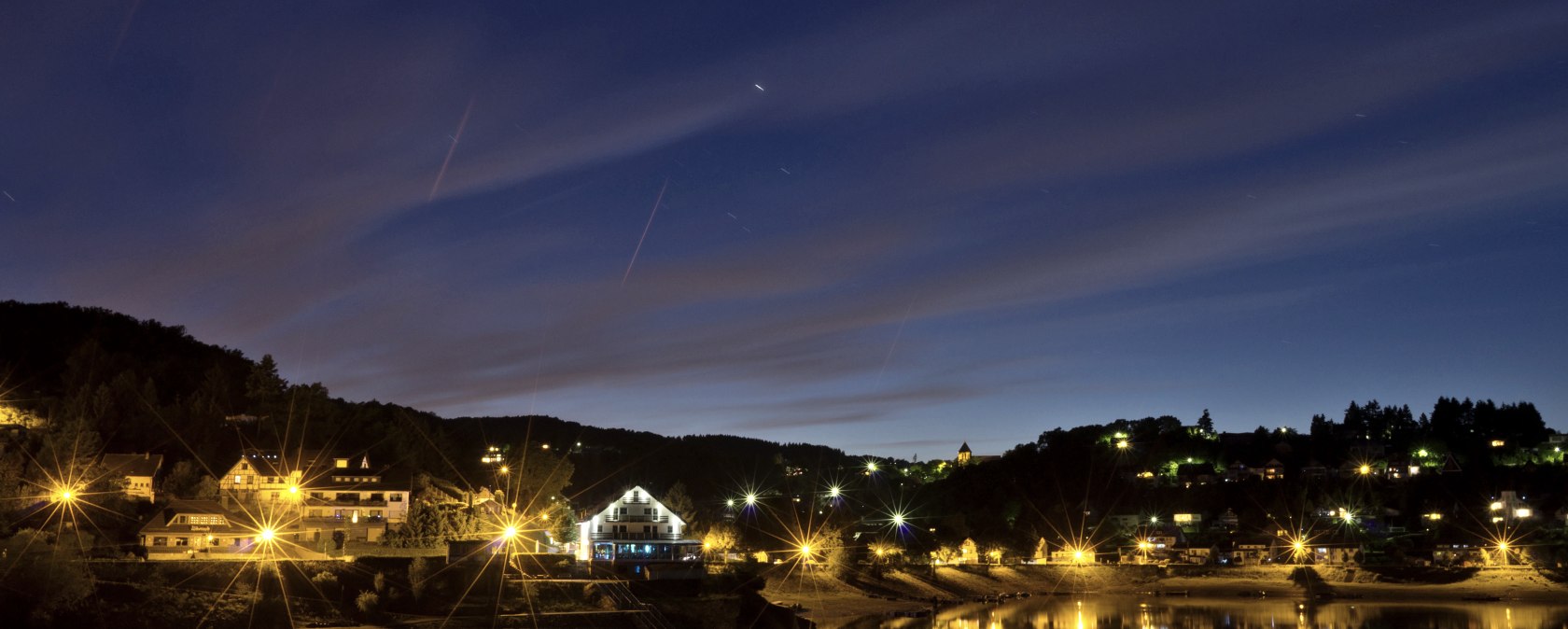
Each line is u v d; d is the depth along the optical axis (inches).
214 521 4776.1
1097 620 6058.1
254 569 4215.1
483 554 5142.7
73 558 3858.3
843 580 7091.5
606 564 5398.6
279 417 7086.6
